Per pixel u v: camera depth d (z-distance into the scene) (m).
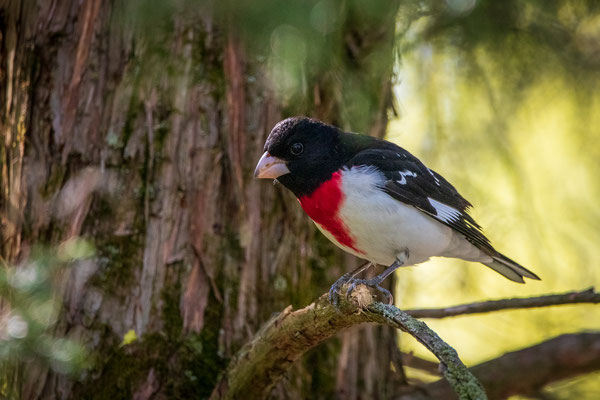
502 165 9.25
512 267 7.64
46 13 7.05
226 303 6.66
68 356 5.62
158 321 6.56
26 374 6.58
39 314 5.68
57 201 6.76
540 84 8.98
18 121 7.04
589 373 7.21
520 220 9.30
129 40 6.86
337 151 6.79
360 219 6.63
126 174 6.71
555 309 9.51
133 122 6.76
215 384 6.48
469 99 9.21
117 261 6.62
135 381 6.45
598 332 7.37
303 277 6.95
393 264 6.84
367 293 5.12
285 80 6.89
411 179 6.86
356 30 7.24
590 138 9.41
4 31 7.28
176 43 6.80
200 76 6.79
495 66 8.91
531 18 8.58
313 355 7.03
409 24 8.07
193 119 6.76
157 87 6.78
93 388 6.47
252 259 6.77
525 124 9.57
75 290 6.57
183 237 6.68
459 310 6.71
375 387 7.24
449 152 9.44
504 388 7.17
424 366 8.05
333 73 7.11
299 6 6.44
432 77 9.22
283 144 6.66
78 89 6.89
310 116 7.02
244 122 6.84
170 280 6.62
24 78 7.05
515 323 9.59
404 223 6.68
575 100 9.05
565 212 9.70
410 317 4.77
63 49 6.98
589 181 9.75
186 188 6.69
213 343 6.59
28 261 6.29
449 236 7.19
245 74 6.86
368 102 7.38
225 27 6.81
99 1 6.97
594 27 8.80
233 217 6.77
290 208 6.97
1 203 7.07
